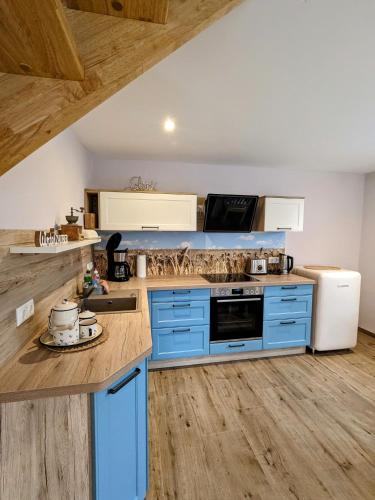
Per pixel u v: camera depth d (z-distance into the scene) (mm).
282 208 3020
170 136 2248
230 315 2773
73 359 1092
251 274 3199
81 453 951
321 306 2902
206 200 2770
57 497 955
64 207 1884
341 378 2502
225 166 3217
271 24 994
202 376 2506
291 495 1383
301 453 1643
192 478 1471
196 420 1915
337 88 1471
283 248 3455
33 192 1350
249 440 1738
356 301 2992
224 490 1407
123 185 2988
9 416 906
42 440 930
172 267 3166
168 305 2588
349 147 2518
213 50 1145
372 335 3529
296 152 2691
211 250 3250
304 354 2990
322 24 993
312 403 2125
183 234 3170
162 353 2615
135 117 1862
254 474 1498
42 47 625
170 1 788
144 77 1357
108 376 969
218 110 1744
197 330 2668
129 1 693
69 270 1869
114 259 2791
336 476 1491
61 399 925
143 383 1261
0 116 770
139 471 1251
